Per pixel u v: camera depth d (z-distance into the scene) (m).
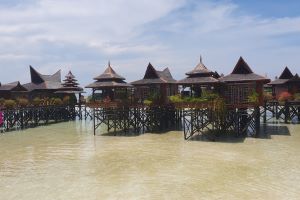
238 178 19.20
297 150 26.48
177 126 43.28
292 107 44.38
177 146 29.36
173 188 17.72
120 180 19.42
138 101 39.78
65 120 56.50
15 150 29.34
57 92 57.78
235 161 23.30
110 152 27.59
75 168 22.45
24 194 17.22
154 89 40.47
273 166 21.72
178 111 45.69
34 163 24.17
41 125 49.09
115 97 41.03
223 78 33.22
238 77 32.81
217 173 20.38
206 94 32.12
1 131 42.16
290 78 52.56
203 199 15.94
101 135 37.59
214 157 24.67
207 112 31.64
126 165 23.00
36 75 59.12
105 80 41.81
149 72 40.12
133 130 40.38
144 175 20.36
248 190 17.05
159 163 23.33
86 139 35.03
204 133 35.75
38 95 57.84
